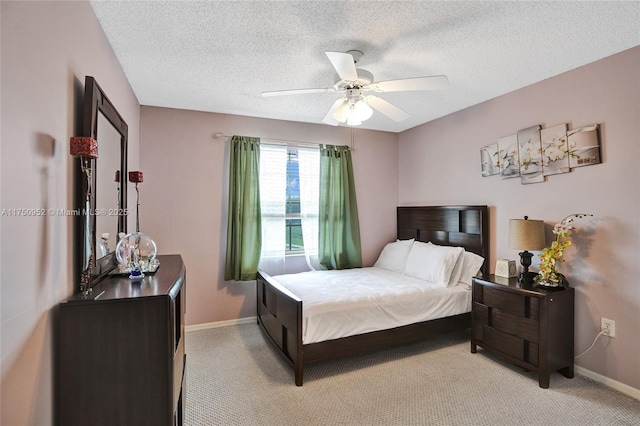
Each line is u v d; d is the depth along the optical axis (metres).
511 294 2.58
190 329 3.48
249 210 3.59
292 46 2.14
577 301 2.53
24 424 1.02
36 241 1.09
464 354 2.92
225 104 3.30
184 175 3.46
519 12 1.79
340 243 4.07
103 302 1.26
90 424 1.26
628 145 2.23
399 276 3.56
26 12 1.03
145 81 2.70
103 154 1.72
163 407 1.32
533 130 2.82
